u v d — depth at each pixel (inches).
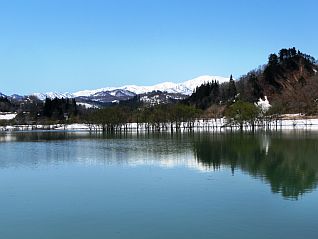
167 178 2418.8
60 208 1764.3
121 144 5285.4
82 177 2541.8
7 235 1428.4
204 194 1959.9
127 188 2146.9
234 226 1466.5
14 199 1946.4
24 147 5113.2
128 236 1392.7
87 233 1432.1
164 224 1507.1
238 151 3870.6
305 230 1416.1
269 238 1343.5
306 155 3457.2
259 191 2010.3
